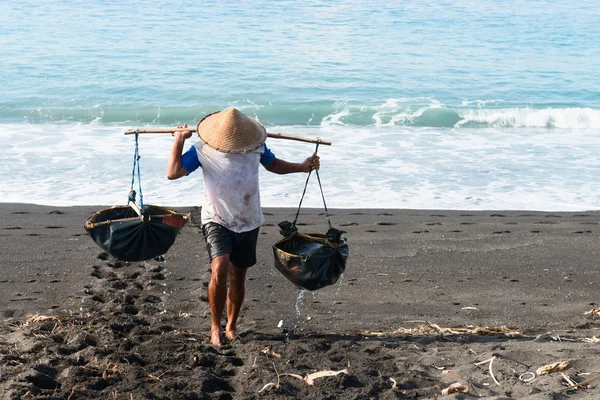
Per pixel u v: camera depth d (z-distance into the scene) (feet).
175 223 16.78
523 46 97.19
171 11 111.45
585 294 24.48
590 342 17.85
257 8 115.55
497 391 14.03
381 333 19.15
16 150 48.52
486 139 55.93
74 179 42.04
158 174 43.32
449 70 82.84
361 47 92.38
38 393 13.15
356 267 26.99
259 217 17.04
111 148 49.62
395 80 77.30
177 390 13.67
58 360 15.15
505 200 40.06
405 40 97.71
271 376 14.44
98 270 25.07
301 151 50.03
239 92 70.23
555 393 13.46
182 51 86.38
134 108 63.41
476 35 103.14
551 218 36.11
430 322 21.06
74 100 65.57
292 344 16.65
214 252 16.51
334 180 43.09
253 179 16.66
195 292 22.84
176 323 19.84
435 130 59.11
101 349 15.80
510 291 24.66
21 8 110.83
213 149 16.42
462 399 13.37
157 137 53.52
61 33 94.38
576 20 117.19
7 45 86.69
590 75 82.02
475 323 21.12
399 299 23.49
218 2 119.55
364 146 52.44
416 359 16.17
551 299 23.89
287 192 40.27
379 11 117.80
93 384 13.76
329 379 14.15
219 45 90.12
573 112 63.46
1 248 27.66
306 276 16.71
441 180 43.75
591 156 50.49
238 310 17.81
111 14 108.17
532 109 64.03
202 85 72.28
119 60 81.20
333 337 18.48
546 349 16.69
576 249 30.25
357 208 37.37
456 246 30.27
